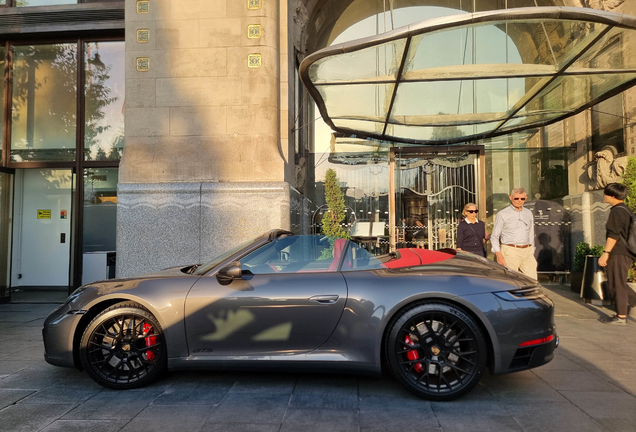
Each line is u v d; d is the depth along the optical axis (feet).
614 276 17.07
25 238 28.12
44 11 25.57
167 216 21.61
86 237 26.35
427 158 28.43
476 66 17.43
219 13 22.35
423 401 9.35
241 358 10.03
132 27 22.62
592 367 11.61
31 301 24.39
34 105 27.04
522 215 17.04
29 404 9.43
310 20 28.99
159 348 10.29
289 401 9.41
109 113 26.63
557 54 16.85
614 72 17.10
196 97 22.26
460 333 9.32
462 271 10.10
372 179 29.12
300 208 25.79
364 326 9.63
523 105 21.21
